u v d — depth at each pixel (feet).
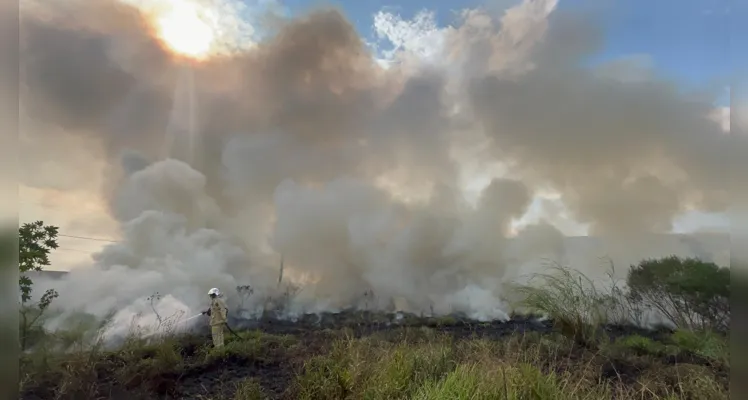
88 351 20.06
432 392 15.06
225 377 19.20
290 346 22.59
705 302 24.45
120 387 17.85
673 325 25.79
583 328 23.12
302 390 16.69
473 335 23.26
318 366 18.60
